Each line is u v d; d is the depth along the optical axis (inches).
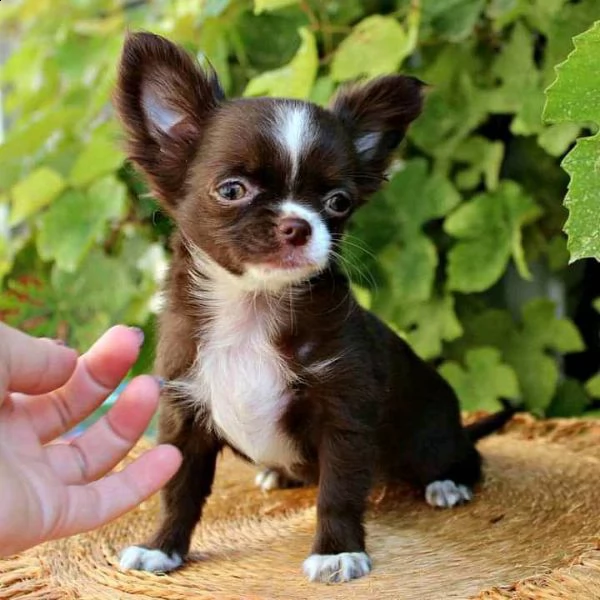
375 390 16.8
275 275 15.9
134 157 17.4
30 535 12.4
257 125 16.2
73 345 27.1
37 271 29.3
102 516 13.2
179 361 16.8
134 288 27.1
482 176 26.8
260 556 16.6
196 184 16.6
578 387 27.4
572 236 13.1
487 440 22.8
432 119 25.6
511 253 26.1
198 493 16.8
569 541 15.8
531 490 18.8
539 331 26.7
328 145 16.4
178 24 25.6
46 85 30.2
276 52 27.0
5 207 32.1
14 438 13.3
